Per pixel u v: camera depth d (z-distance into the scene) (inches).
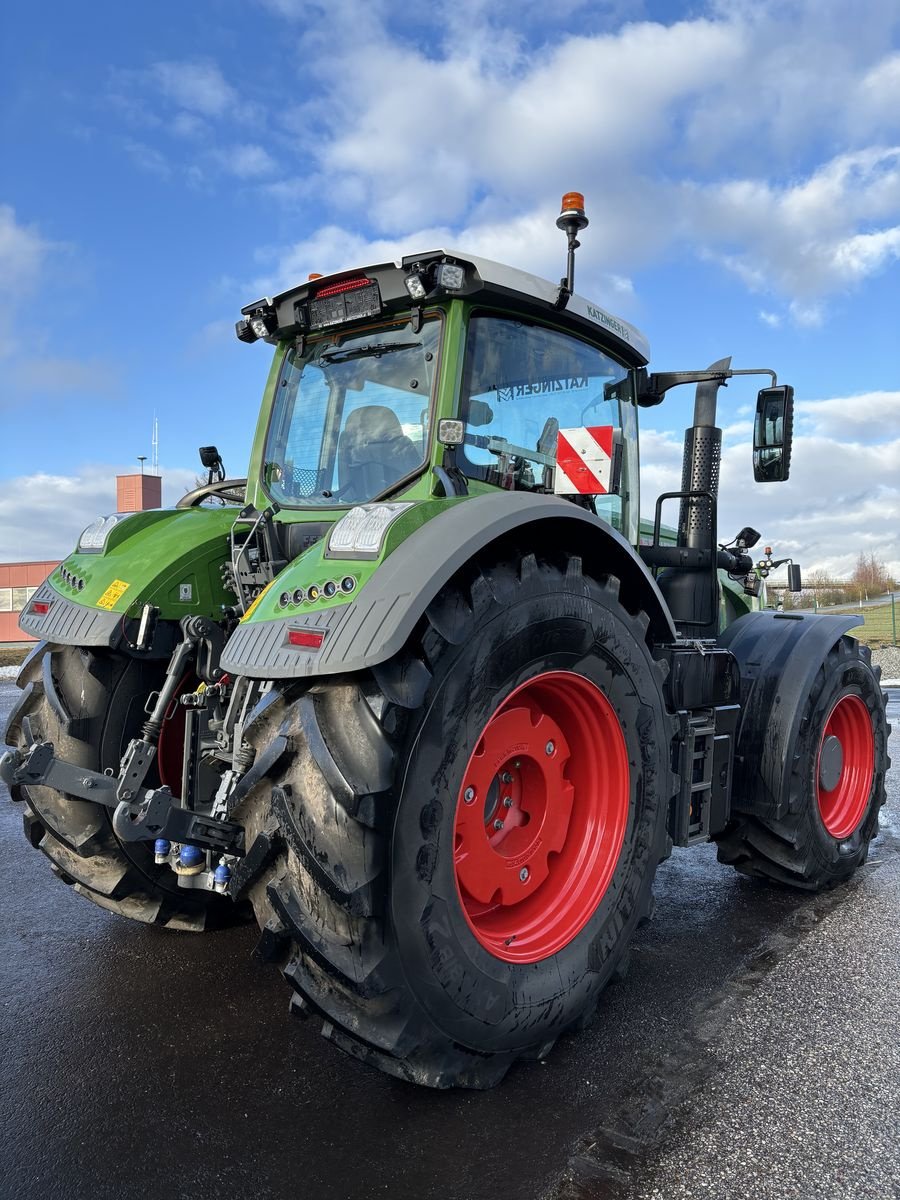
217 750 107.0
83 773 107.5
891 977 119.0
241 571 121.6
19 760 104.7
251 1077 93.8
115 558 126.2
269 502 130.6
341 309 122.3
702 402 153.9
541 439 127.6
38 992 114.6
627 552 109.2
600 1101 89.0
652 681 112.0
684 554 150.3
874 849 186.5
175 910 131.2
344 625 82.1
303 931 79.3
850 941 133.1
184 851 107.4
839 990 114.8
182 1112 87.1
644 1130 83.8
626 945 107.9
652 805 111.7
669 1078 93.4
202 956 126.2
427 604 81.4
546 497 99.1
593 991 102.0
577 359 135.3
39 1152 80.7
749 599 210.2
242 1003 111.1
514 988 91.6
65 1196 74.7
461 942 86.4
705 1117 85.7
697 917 145.0
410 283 111.1
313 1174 77.5
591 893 105.0
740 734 148.6
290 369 133.1
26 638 1282.0
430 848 83.4
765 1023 105.6
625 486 147.5
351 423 123.2
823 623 158.4
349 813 78.1
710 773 130.2
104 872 124.0
